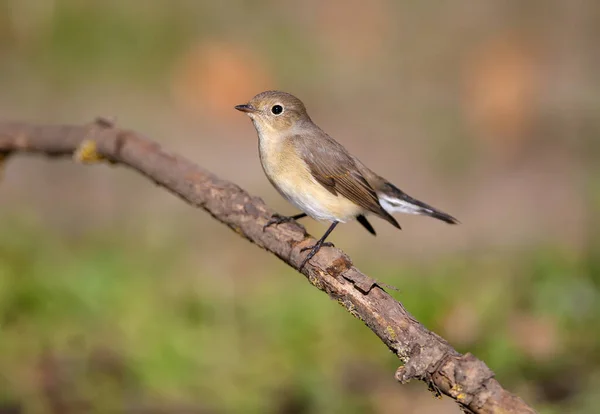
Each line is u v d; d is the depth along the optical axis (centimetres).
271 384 1008
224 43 1836
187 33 1853
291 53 1859
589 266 1161
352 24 1988
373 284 613
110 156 890
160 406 974
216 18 1906
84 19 1802
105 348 1045
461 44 1952
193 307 1106
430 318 1070
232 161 1537
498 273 1185
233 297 1134
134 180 1494
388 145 1612
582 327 1070
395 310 596
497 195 1468
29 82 1708
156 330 1058
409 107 1728
